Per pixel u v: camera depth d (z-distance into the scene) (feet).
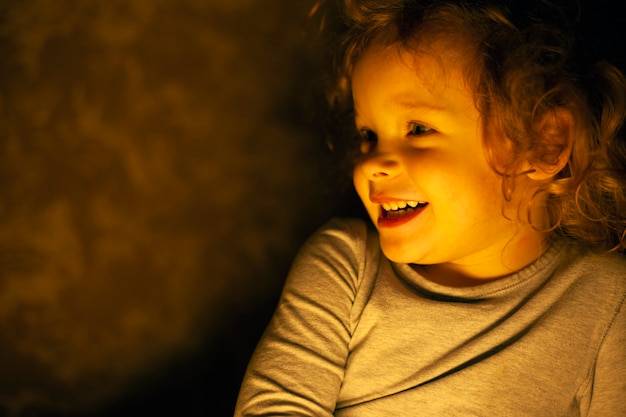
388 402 2.96
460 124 2.81
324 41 4.53
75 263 5.01
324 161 5.11
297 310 3.09
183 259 5.12
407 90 2.81
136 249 5.08
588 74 3.14
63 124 5.09
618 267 3.02
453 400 2.88
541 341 2.88
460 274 3.12
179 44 5.24
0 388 4.82
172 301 5.08
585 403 2.91
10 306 4.91
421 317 3.01
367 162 2.89
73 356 4.91
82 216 5.04
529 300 2.96
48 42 5.13
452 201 2.82
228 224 5.20
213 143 5.24
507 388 2.86
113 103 5.15
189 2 5.25
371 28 3.04
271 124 5.24
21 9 5.15
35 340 4.90
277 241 5.22
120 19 5.20
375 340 3.05
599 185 3.20
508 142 2.87
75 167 5.07
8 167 5.03
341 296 3.13
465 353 2.91
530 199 3.01
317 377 2.92
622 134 3.30
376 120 2.93
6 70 5.08
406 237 2.89
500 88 2.85
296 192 5.23
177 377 5.00
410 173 2.82
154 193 5.15
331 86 4.23
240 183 5.24
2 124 5.06
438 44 2.81
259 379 2.91
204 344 5.07
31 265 4.96
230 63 5.26
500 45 2.87
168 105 5.21
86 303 4.98
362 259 3.26
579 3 3.27
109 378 4.93
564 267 3.04
